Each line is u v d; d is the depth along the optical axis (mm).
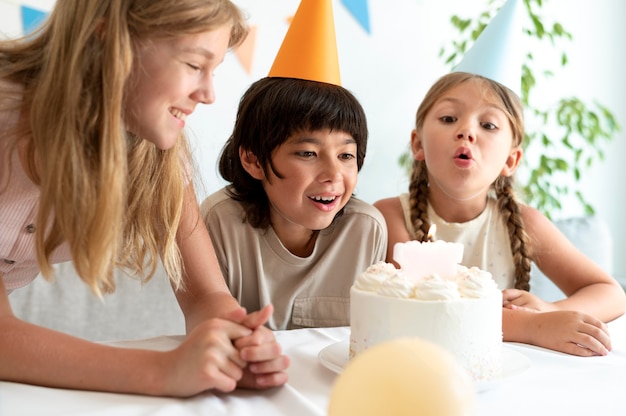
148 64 741
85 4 749
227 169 1332
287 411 643
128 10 733
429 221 1426
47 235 881
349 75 2311
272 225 1265
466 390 443
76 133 746
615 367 813
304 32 1188
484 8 2498
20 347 680
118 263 971
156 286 1419
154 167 934
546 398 684
